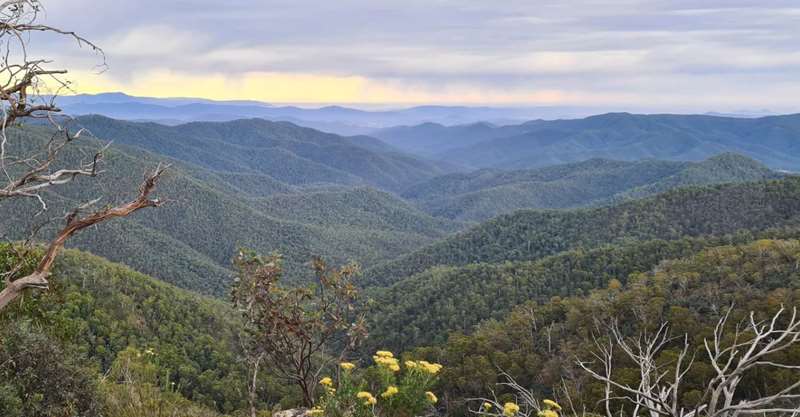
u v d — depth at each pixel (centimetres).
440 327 7781
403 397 471
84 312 4628
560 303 5378
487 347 4475
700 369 2175
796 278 4275
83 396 620
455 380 3644
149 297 5838
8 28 471
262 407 2075
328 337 809
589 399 1388
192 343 5338
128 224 15462
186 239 18425
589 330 4284
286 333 770
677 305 4297
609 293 5334
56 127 509
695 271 5206
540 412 397
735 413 290
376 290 11019
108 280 5622
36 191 500
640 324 3806
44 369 604
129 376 723
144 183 524
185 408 726
